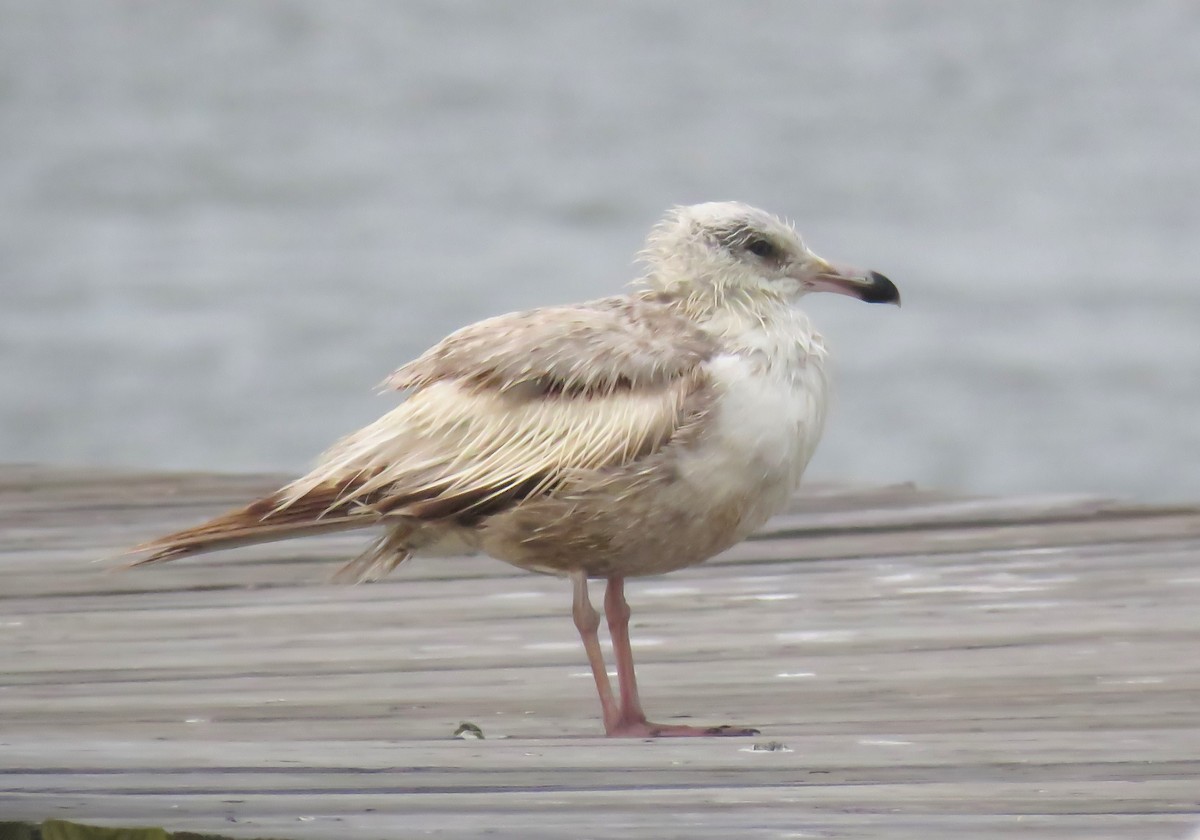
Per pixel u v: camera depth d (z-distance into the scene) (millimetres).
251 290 35219
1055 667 9117
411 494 8047
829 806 6773
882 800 6855
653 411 7957
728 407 8023
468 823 6527
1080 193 45750
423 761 7520
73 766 7398
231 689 8922
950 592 10828
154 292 35000
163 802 6805
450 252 39312
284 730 8211
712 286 8375
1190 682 8781
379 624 10273
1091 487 25641
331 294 34781
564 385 8055
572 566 8289
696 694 8836
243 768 7375
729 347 8195
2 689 8898
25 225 42281
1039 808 6707
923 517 12766
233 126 59688
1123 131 56375
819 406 8375
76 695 8773
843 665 9297
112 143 55438
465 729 8141
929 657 9391
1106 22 79938
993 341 31531
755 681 9039
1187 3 83750
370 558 8539
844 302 34156
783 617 10344
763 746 7766
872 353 31031
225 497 13477
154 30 84312
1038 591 10789
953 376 29781
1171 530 12250
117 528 12555
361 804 6805
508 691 8945
